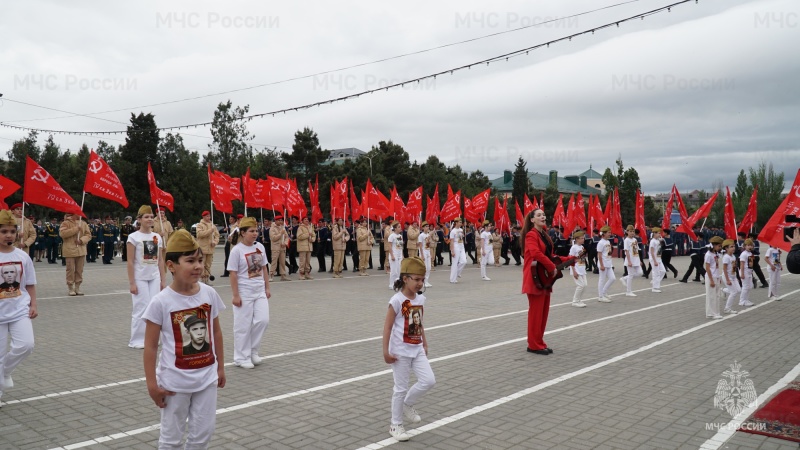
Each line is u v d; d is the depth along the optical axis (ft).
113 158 150.10
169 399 12.78
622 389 22.26
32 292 20.98
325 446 16.48
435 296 52.13
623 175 187.83
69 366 25.35
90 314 39.27
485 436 17.29
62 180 144.77
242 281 25.53
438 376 24.18
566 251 85.25
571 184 308.19
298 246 68.03
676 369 25.40
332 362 26.58
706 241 113.80
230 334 33.37
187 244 12.87
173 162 147.74
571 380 23.62
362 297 50.44
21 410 19.42
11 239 20.01
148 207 29.50
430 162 178.40
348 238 73.67
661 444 16.61
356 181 137.69
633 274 52.85
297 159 145.07
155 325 12.70
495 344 30.76
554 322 38.19
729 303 42.96
